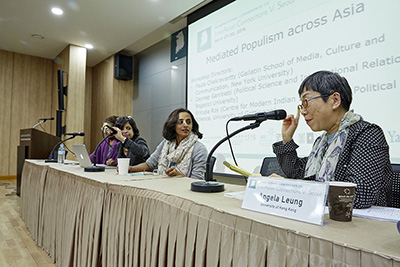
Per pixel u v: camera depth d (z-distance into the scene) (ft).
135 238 3.03
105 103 18.08
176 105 14.40
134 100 17.75
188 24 12.41
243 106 9.50
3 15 12.55
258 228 1.82
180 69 14.23
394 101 5.96
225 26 10.34
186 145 5.99
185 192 2.89
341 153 2.98
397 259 1.21
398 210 2.21
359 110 6.53
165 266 2.60
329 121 3.18
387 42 6.11
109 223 3.47
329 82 3.10
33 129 10.15
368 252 1.31
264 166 5.42
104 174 4.71
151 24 13.28
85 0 11.25
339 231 1.62
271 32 8.70
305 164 3.81
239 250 1.91
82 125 15.90
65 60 16.57
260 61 9.00
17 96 18.07
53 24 13.43
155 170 6.42
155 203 2.84
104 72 18.40
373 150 2.61
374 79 6.30
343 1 6.92
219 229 2.10
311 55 7.59
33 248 6.06
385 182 2.83
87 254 3.76
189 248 2.33
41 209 6.03
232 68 9.97
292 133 3.76
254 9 9.28
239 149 9.56
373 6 6.36
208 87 10.94
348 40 6.79
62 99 12.87
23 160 11.18
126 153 8.20
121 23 13.23
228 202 2.41
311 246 1.52
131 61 17.44
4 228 7.53
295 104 7.95
